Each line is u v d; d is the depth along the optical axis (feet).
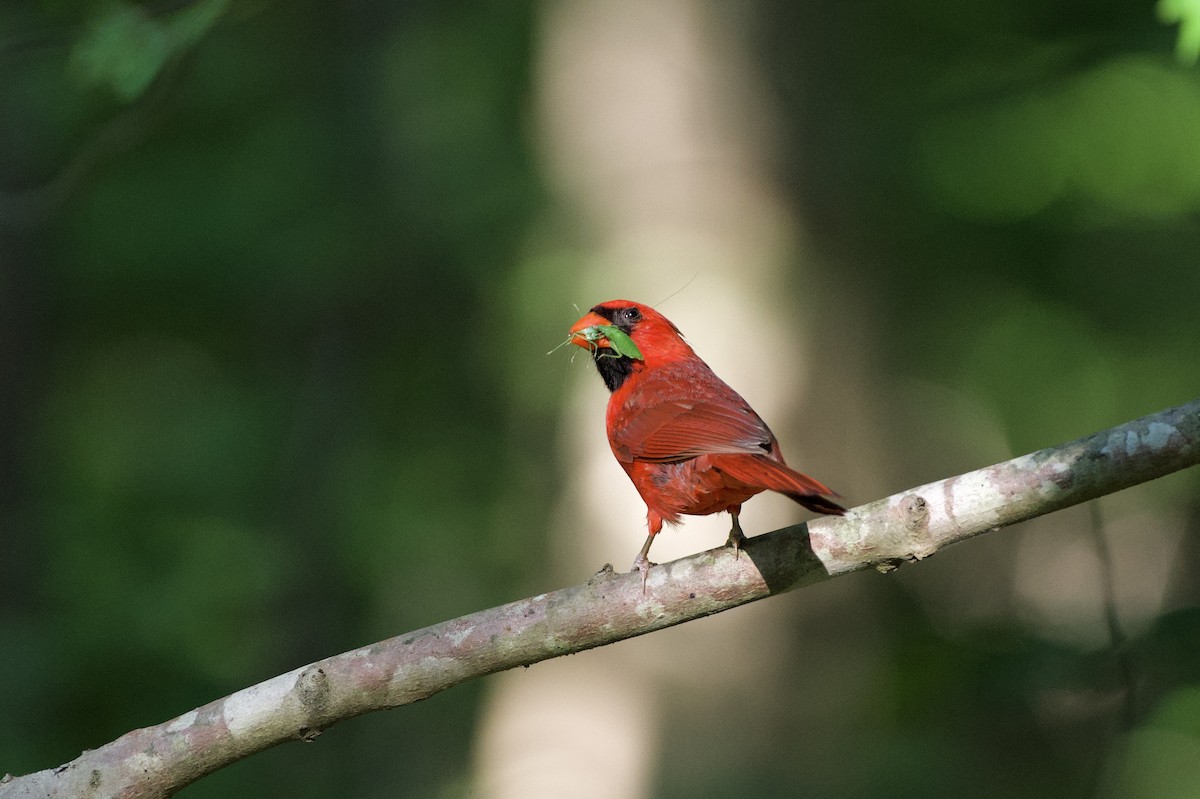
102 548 46.57
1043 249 58.59
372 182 58.03
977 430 65.41
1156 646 21.83
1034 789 29.81
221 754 18.04
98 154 35.60
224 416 61.77
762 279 35.27
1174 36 48.80
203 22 30.01
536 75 38.86
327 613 54.75
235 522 55.57
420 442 59.47
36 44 31.86
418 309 58.59
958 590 62.95
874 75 53.57
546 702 35.19
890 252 53.62
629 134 36.50
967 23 54.85
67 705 36.63
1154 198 55.21
